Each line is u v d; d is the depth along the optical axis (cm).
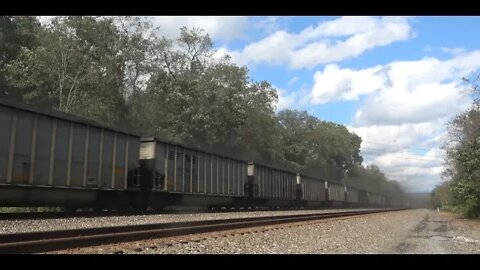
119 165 2562
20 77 4778
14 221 1733
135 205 2777
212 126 6469
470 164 4231
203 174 3450
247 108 7906
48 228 1598
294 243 1666
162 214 2678
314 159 11981
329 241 1823
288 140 10500
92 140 2362
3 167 1869
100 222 1903
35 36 5331
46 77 5041
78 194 2295
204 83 6581
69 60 5234
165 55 6600
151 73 6288
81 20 5441
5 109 1884
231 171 3941
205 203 3534
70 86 5228
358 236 2150
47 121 2089
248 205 4303
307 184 6128
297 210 5297
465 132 4916
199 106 6438
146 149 2898
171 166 3047
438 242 2083
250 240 1623
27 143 1980
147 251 1209
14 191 1933
